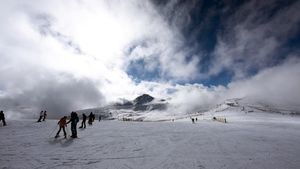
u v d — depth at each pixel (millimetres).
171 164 10516
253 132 28078
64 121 17203
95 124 34531
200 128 32375
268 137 22422
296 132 29859
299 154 13438
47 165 9609
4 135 17203
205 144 16656
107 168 9570
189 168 9883
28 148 12836
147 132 23984
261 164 10836
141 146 15109
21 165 9461
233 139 19953
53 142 15125
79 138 17547
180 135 22188
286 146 16562
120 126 31250
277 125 49188
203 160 11391
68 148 13367
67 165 9750
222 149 14594
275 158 12203
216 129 31531
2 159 10266
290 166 10586
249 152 13750
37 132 19672
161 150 13820
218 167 10125
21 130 20594
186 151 13664
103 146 14539
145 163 10609
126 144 15719
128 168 9703
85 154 11969
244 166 10398
